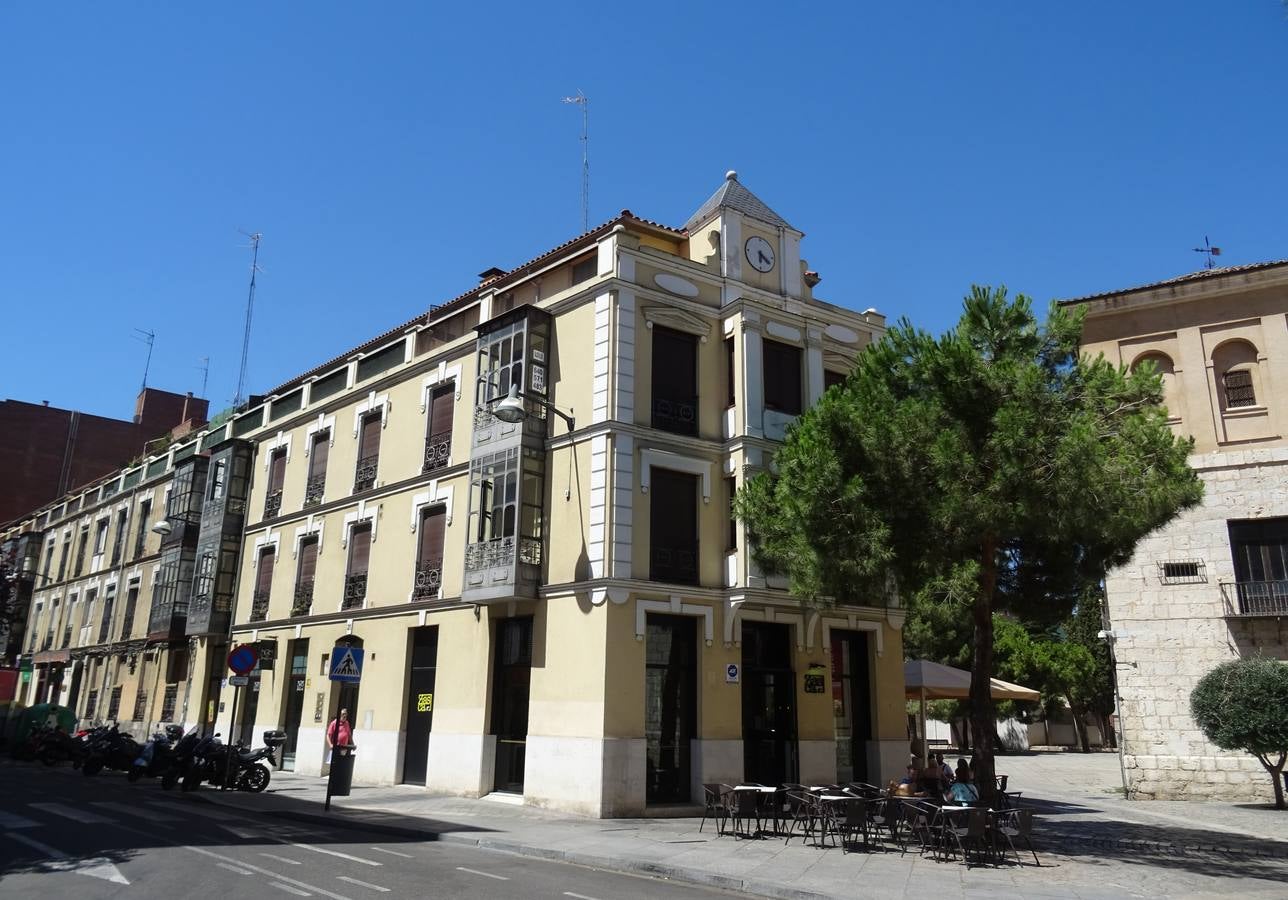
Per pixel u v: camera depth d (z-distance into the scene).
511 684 19.39
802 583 14.52
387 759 21.69
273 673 26.66
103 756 24.67
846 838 13.13
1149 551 21.91
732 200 21.50
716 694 18.06
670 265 19.88
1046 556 14.70
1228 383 21.98
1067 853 12.91
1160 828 15.83
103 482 44.72
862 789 15.17
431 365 23.77
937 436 12.66
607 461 18.14
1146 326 22.89
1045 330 13.48
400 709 21.78
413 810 17.09
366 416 26.08
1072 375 13.20
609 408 18.41
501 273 24.86
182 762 20.45
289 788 20.92
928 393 13.28
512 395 17.69
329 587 25.41
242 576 29.64
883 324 22.64
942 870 11.43
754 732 18.84
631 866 11.76
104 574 41.53
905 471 12.84
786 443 15.68
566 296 20.05
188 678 31.05
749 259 20.95
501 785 19.02
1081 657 47.25
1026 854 12.76
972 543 13.22
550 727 17.78
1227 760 20.53
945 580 14.68
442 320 23.83
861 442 13.30
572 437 19.09
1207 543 21.34
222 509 30.55
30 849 11.52
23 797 17.98
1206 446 21.70
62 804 16.81
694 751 17.73
